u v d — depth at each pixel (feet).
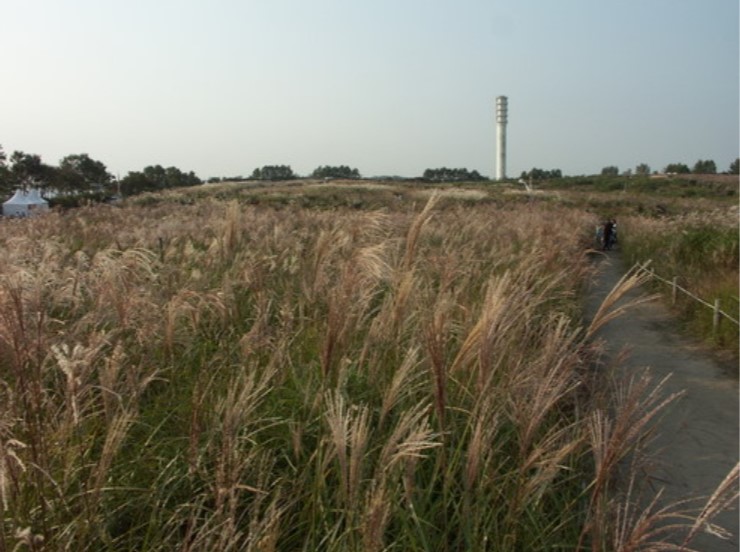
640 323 35.37
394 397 11.05
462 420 12.39
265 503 10.54
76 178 250.78
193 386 13.02
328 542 9.43
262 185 244.22
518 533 10.51
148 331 13.38
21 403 9.28
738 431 18.76
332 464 11.12
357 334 15.31
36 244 22.52
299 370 14.15
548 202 159.22
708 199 186.70
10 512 8.13
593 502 10.00
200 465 10.22
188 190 198.80
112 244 28.99
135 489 9.82
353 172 417.69
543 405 10.25
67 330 12.57
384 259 18.26
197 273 19.35
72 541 8.16
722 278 41.32
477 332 11.15
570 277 29.66
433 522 10.48
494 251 30.17
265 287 18.30
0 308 9.20
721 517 13.37
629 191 236.02
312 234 29.43
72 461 9.02
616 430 9.05
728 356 28.25
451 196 164.86
